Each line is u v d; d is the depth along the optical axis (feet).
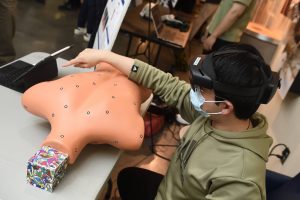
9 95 3.71
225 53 2.79
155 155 7.64
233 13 7.68
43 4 14.88
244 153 2.87
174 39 8.29
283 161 6.29
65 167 2.80
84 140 2.97
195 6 13.94
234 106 2.81
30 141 3.13
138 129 3.14
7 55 8.59
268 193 4.21
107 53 3.82
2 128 3.18
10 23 8.24
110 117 3.05
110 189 5.66
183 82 4.00
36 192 2.64
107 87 3.35
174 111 8.73
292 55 7.32
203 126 3.40
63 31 12.74
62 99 3.08
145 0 10.79
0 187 2.57
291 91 6.64
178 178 3.41
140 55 12.08
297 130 6.14
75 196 2.69
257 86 2.67
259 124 3.09
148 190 4.24
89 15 11.50
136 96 3.53
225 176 2.79
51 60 4.05
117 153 3.28
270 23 10.83
